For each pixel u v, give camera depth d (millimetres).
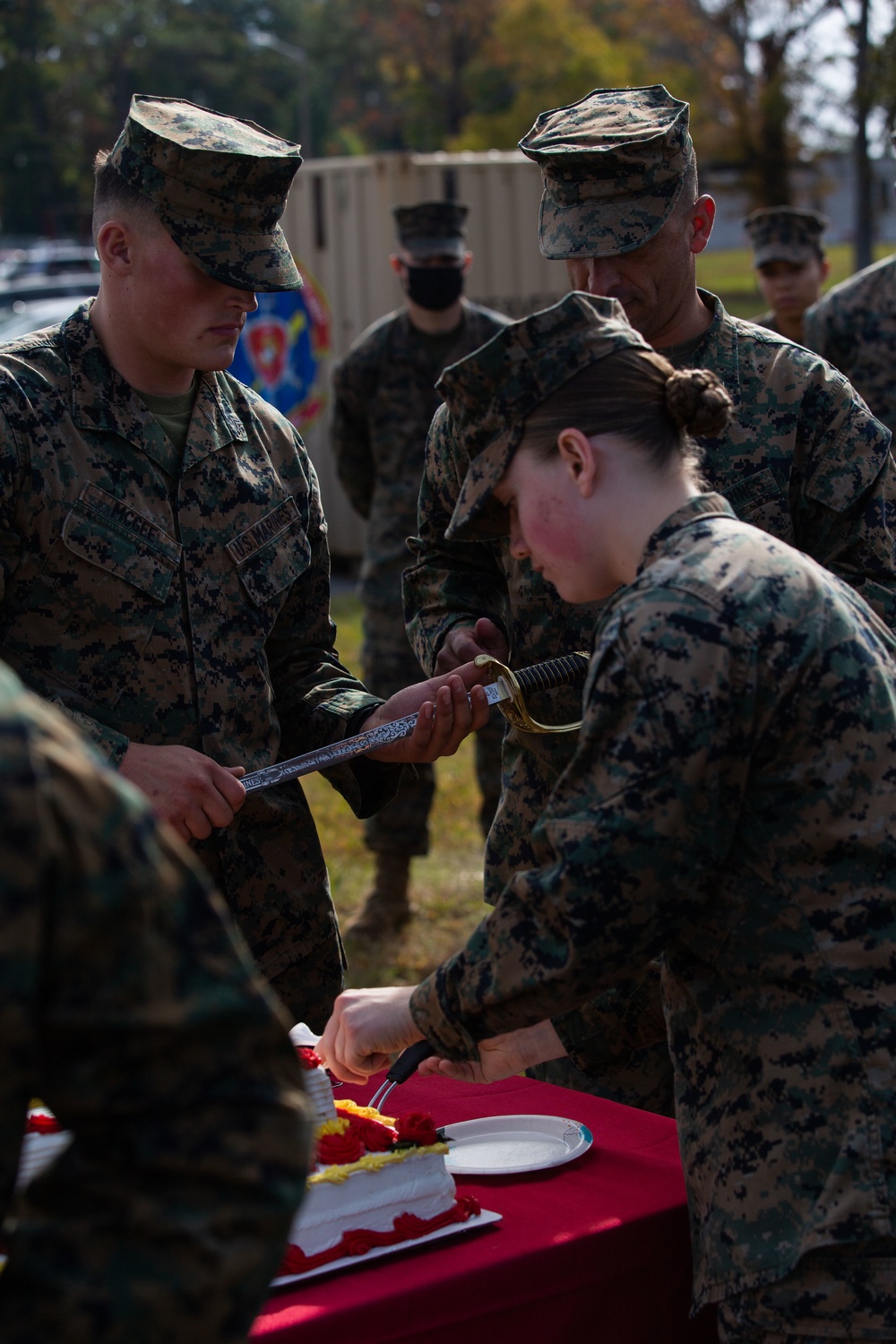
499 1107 2047
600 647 1446
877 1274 1395
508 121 36375
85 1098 992
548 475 1538
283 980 2406
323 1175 1520
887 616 2217
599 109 2307
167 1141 999
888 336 4676
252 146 2145
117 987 981
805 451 2250
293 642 2484
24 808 945
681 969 1539
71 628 2180
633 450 1524
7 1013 934
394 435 5082
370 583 5043
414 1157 1580
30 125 47312
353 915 4930
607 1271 1604
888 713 1460
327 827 6098
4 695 991
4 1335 979
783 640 1415
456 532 1627
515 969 1448
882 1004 1426
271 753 2359
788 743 1426
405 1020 1594
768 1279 1419
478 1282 1500
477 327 5227
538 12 36719
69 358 2213
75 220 45281
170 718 2240
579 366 1524
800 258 5605
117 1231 991
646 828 1388
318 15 56531
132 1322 976
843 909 1438
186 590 2258
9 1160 982
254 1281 1009
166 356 2203
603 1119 1985
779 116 23750
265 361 10336
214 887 2314
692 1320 1673
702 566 1437
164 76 51938
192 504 2275
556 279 10305
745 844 1456
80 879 973
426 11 39500
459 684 2182
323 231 10109
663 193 2215
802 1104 1438
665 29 33281
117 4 50781
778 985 1465
